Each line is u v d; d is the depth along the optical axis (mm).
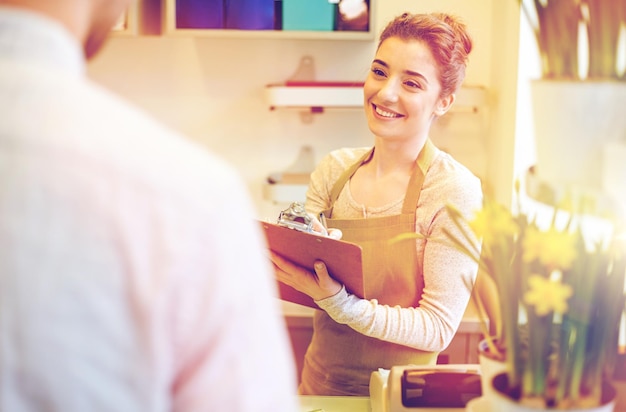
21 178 618
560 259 1032
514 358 1083
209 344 654
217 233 651
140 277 628
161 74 3406
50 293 612
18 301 609
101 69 3414
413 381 1366
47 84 642
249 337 668
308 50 3367
